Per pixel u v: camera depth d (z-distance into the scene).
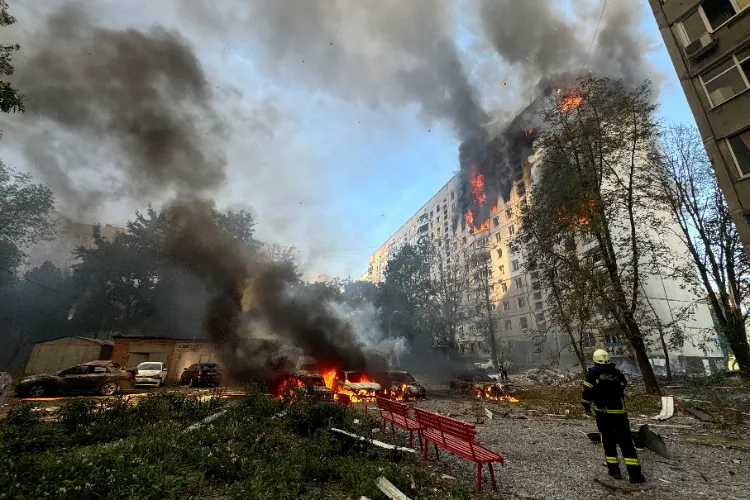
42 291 34.88
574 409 12.41
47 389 13.81
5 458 3.94
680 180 20.97
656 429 8.64
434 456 6.11
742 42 12.95
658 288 31.06
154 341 22.69
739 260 18.91
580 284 15.51
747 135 12.84
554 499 4.27
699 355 29.50
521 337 44.56
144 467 4.27
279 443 6.07
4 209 29.31
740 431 8.16
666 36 15.41
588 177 16.03
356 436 6.05
